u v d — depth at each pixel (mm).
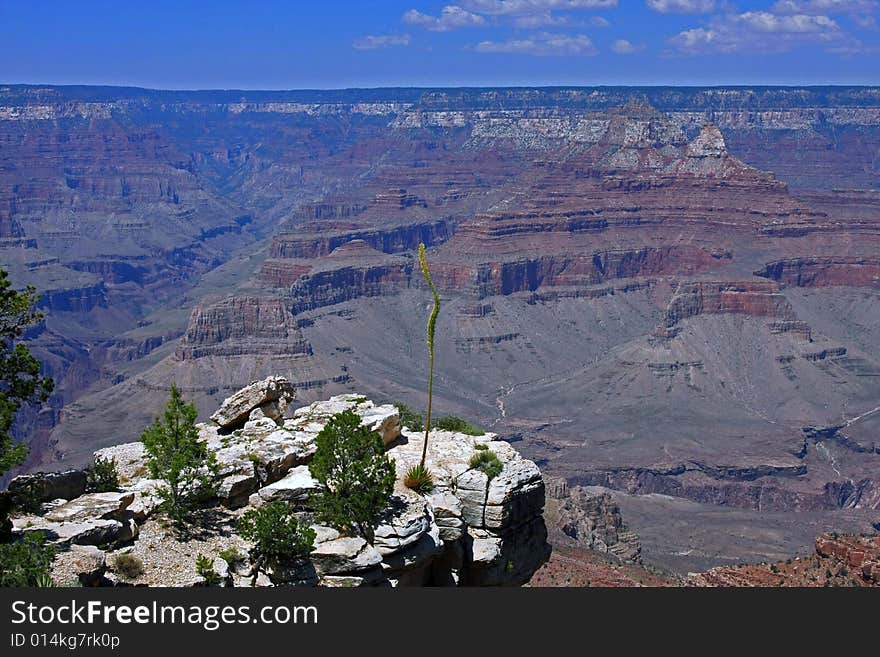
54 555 39969
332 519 44844
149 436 48344
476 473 50656
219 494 47312
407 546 45188
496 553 49156
